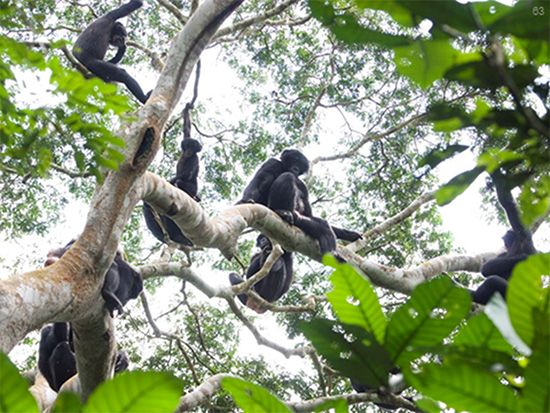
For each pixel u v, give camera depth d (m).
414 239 20.47
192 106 14.02
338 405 1.67
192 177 13.69
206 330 19.69
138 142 9.45
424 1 1.56
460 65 1.68
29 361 19.59
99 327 8.88
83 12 20.19
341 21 1.57
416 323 1.64
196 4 13.98
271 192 13.82
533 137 2.12
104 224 8.84
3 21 4.52
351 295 1.68
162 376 1.26
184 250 11.64
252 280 12.69
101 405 1.25
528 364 1.42
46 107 4.87
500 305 1.69
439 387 1.49
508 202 8.21
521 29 1.59
